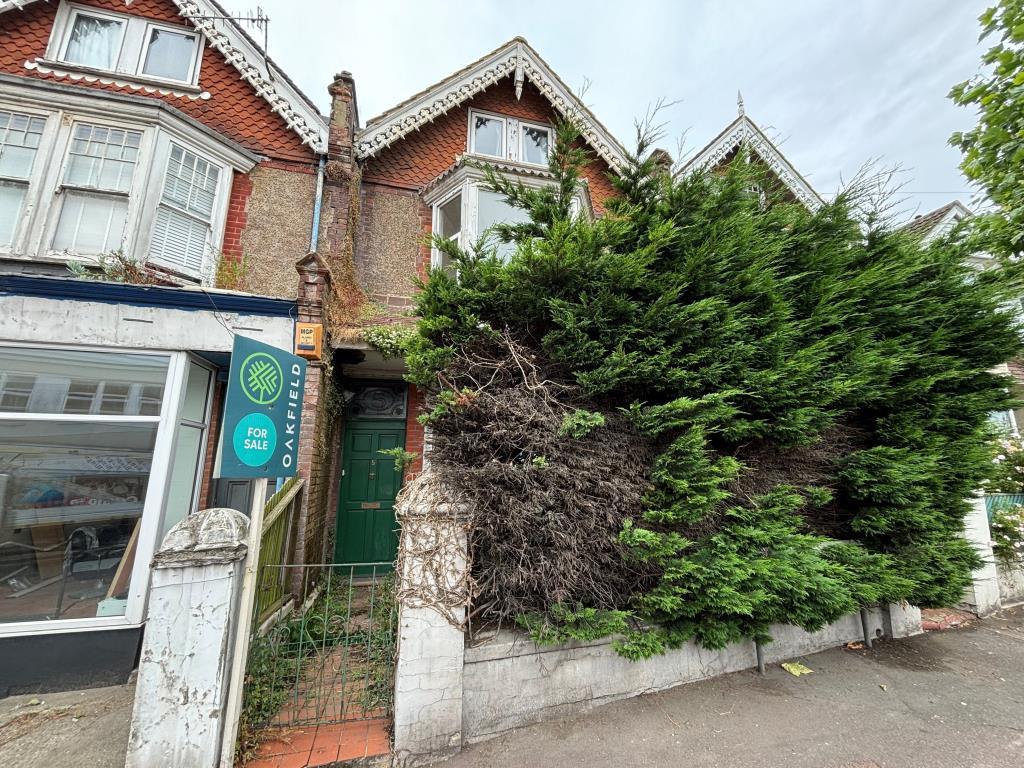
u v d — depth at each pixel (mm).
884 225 4547
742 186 3859
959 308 4484
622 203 3703
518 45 7918
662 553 2980
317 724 2787
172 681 2295
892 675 3689
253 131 6527
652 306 3137
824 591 3301
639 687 3221
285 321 4832
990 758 2668
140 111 5500
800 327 3752
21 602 3686
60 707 3225
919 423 4270
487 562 2982
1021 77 4797
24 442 3869
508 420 2971
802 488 3773
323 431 5383
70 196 5305
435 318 3119
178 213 5676
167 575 2363
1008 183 5273
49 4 6102
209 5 6367
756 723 2957
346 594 5387
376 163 7270
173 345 4371
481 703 2766
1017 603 5605
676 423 3068
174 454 4285
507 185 3621
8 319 3900
